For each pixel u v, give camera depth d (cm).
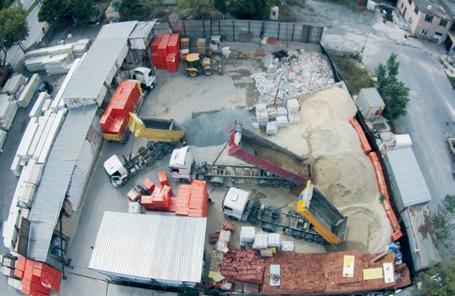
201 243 3056
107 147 4153
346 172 3519
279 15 5228
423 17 4766
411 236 3181
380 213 3359
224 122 4200
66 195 3550
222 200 3688
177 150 3688
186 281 2892
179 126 4031
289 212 3488
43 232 3325
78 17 5381
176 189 3781
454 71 4619
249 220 3491
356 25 5150
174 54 4675
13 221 3478
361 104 4091
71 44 4991
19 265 3231
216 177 3728
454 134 4084
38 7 5891
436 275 2944
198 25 4891
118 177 3784
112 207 3741
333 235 3133
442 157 3922
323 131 3828
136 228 3169
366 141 3734
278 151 3625
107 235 3155
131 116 3897
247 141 3575
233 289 3111
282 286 3016
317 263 3086
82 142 3797
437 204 3606
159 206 3550
